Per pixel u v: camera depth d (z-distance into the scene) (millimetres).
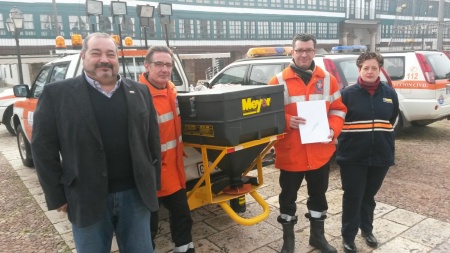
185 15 25016
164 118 2707
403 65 6887
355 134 2943
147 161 2256
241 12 27141
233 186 3084
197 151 3375
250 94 2672
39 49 21406
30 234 3771
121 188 2207
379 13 34062
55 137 2076
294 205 3082
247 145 2715
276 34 29109
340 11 32062
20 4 20578
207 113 2672
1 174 6023
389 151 2971
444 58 7242
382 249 3148
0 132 10406
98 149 2057
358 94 2955
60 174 2105
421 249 3125
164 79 2713
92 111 2053
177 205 2844
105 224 2207
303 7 30078
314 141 2861
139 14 5547
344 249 3125
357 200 3006
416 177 4977
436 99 6586
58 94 2062
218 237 3480
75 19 21953
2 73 25750
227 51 27188
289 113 2984
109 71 2086
